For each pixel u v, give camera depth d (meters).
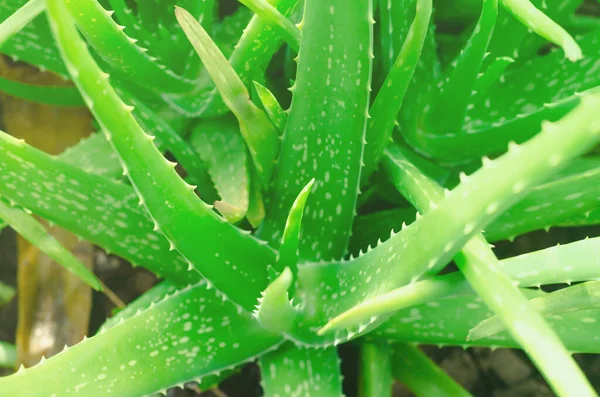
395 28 0.70
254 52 0.67
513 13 0.58
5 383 0.62
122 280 0.85
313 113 0.65
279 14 0.62
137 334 0.66
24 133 0.83
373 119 0.67
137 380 0.65
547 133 0.50
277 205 0.70
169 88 0.73
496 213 0.52
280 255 0.63
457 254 0.56
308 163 0.67
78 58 0.53
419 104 0.73
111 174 0.75
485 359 0.83
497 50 0.75
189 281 0.72
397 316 0.68
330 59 0.62
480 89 0.69
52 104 0.80
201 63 0.73
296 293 0.67
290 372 0.68
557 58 0.76
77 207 0.67
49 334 0.80
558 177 0.69
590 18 0.80
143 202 0.59
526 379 0.82
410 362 0.75
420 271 0.57
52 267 0.81
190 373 0.66
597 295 0.57
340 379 0.69
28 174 0.65
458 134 0.73
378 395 0.71
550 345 0.51
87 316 0.81
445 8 0.82
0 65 0.85
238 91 0.63
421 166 0.76
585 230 0.83
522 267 0.57
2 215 0.66
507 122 0.70
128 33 0.74
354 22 0.60
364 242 0.74
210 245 0.63
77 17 0.62
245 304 0.67
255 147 0.67
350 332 0.64
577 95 0.64
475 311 0.67
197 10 0.73
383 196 0.78
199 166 0.74
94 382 0.64
